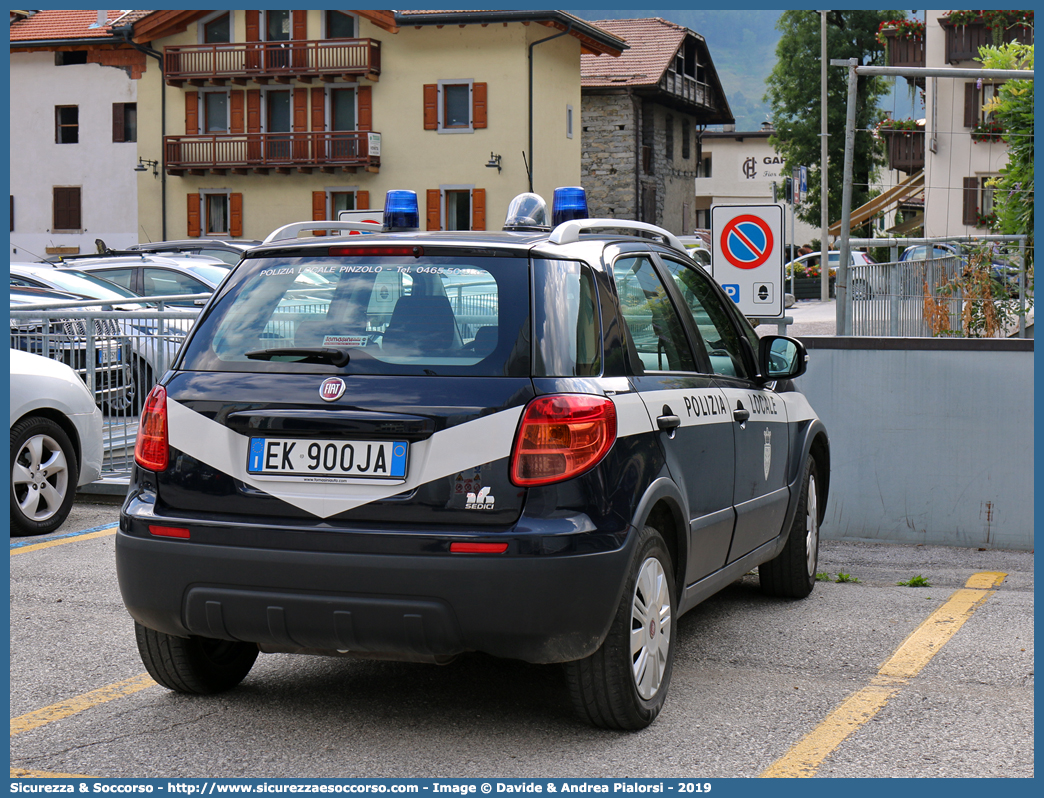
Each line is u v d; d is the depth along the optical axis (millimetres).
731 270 8711
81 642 5234
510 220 5180
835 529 8250
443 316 3916
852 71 13125
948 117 37031
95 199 44562
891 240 13523
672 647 4348
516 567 3635
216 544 3834
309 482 3791
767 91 62531
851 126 13219
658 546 4188
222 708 4371
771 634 5527
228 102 41344
